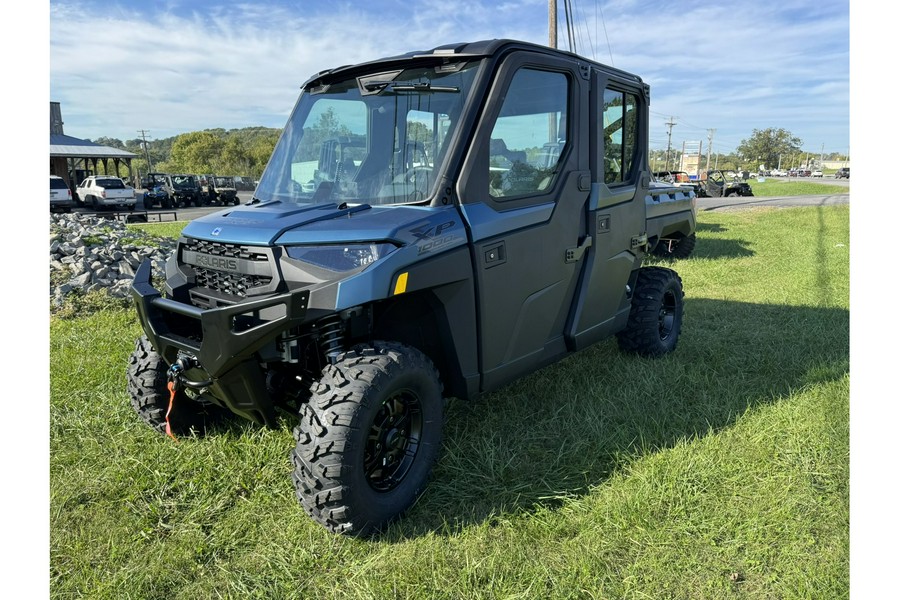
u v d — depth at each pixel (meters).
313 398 2.54
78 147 38.25
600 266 3.91
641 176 4.43
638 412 3.75
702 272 8.78
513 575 2.38
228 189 35.28
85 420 3.68
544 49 3.33
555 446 3.40
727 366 4.65
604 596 2.26
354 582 2.37
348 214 2.86
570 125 3.57
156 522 2.81
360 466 2.51
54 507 2.87
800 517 2.66
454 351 2.97
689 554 2.48
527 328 3.39
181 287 3.04
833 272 8.52
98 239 8.23
